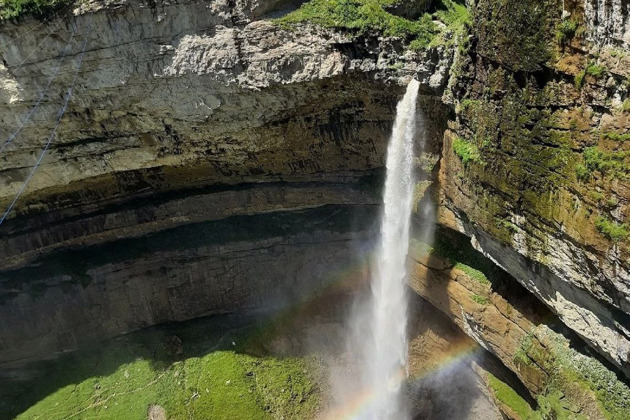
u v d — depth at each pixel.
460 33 19.48
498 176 18.36
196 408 26.72
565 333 19.28
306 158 26.12
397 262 25.86
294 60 21.16
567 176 15.61
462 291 23.08
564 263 16.61
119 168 25.45
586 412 17.81
